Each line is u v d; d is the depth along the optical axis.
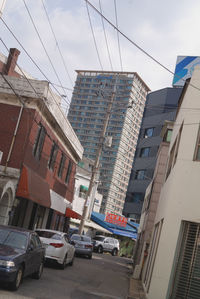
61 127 25.81
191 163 12.83
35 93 20.53
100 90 31.00
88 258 28.83
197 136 13.03
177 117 17.81
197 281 11.84
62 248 16.52
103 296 12.08
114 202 151.12
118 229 52.56
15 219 22.34
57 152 27.00
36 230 17.25
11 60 30.48
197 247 12.12
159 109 65.50
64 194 31.44
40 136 22.23
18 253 10.16
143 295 14.41
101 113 151.62
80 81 157.12
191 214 12.35
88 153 150.12
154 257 14.20
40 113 21.33
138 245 31.84
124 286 16.34
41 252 12.30
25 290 10.19
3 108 20.66
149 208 24.97
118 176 150.88
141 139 67.12
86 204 30.19
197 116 13.20
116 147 147.50
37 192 21.06
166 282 12.00
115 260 35.38
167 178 16.47
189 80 14.61
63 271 16.47
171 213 12.57
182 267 12.10
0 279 9.41
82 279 15.24
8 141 20.17
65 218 34.84
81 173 54.34
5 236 10.98
